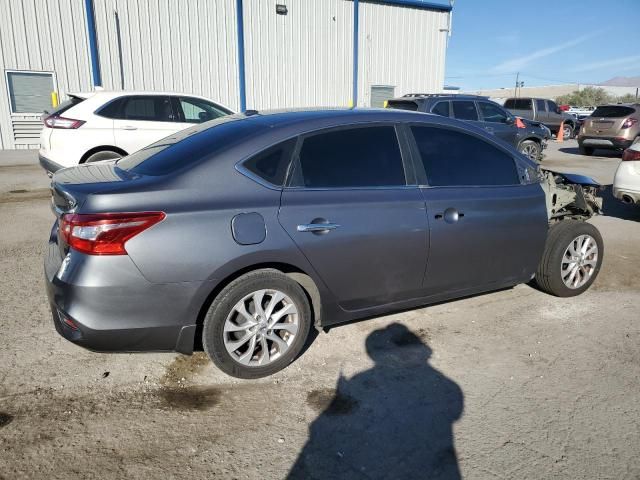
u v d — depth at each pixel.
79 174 3.18
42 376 3.08
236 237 2.81
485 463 2.44
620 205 8.78
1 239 5.87
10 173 10.65
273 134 3.11
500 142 4.02
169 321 2.75
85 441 2.53
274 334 3.09
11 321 3.78
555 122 23.58
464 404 2.90
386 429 2.68
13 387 2.96
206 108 8.88
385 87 20.39
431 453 2.51
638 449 2.54
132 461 2.40
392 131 3.50
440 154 3.67
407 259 3.41
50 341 3.50
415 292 3.57
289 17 17.77
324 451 2.50
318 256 3.07
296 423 2.71
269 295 3.03
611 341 3.69
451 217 3.55
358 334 3.72
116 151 8.03
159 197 2.73
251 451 2.49
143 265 2.64
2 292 4.31
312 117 3.32
